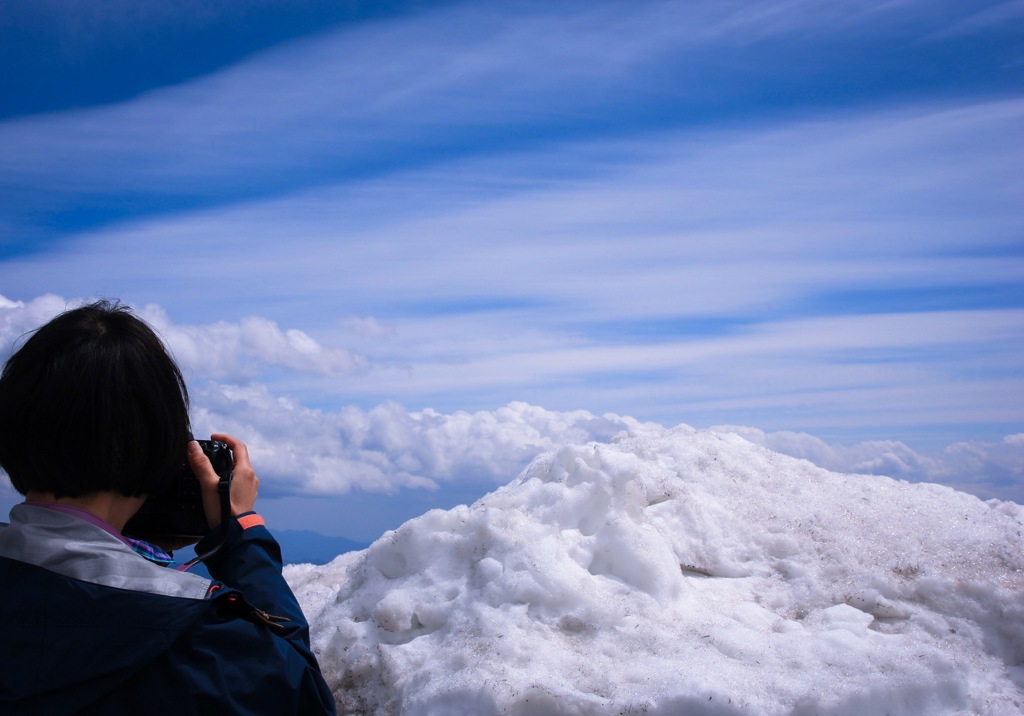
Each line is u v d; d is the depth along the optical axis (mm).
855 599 4047
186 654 1556
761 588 4184
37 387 1541
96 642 1481
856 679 3295
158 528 1965
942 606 3961
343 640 3883
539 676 3248
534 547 3910
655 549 4020
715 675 3250
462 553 4074
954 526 4500
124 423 1560
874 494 4922
